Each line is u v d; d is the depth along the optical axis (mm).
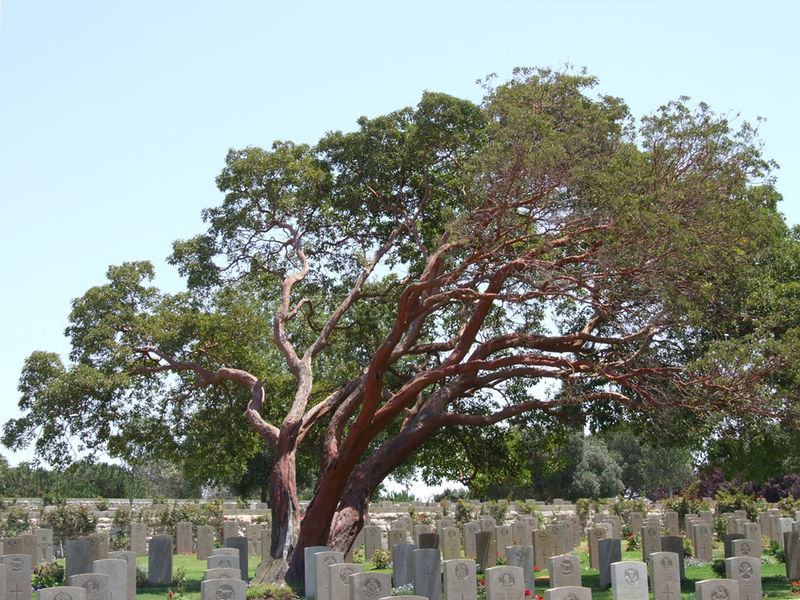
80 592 14773
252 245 29359
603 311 21641
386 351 21344
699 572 24250
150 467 64438
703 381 21062
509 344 24062
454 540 28594
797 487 59906
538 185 21109
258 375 29500
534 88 23484
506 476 30656
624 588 17016
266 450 50875
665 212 20250
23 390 26281
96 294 27781
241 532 35625
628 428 26984
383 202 29109
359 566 17891
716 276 21656
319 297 31109
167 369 27750
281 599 19844
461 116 26812
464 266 21453
